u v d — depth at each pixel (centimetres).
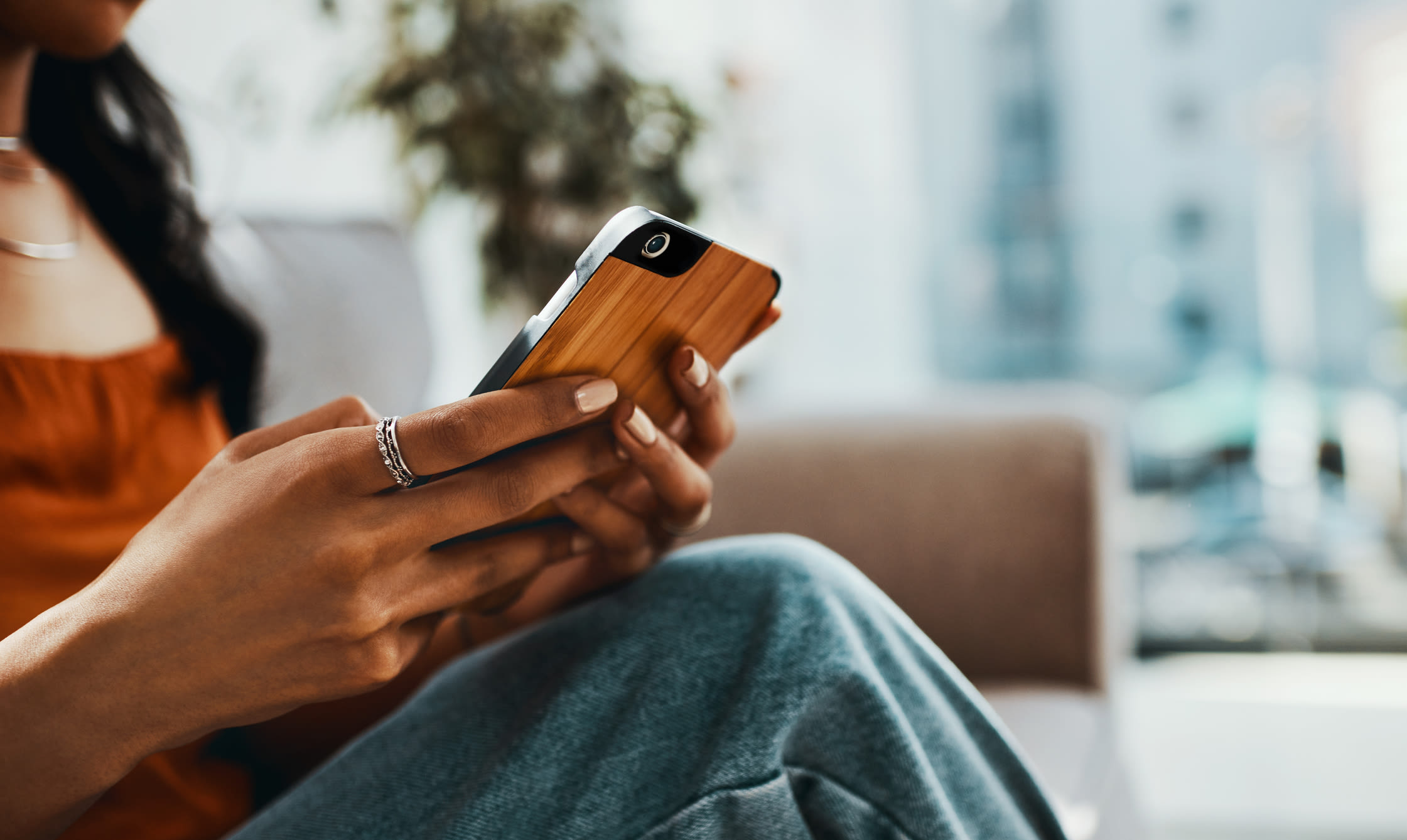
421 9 176
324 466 36
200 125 181
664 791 43
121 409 60
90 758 37
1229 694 197
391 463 36
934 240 238
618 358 44
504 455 42
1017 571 96
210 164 182
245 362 72
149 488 59
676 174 181
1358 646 213
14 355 56
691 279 42
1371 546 212
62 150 68
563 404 39
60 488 55
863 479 101
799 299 244
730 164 212
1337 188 206
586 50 186
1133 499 226
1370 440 211
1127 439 227
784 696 43
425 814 45
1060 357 232
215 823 58
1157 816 148
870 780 44
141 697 37
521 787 43
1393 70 199
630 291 40
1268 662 214
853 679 44
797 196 242
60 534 54
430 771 47
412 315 99
